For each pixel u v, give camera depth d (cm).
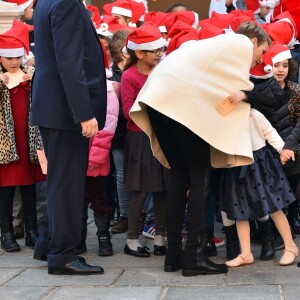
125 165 668
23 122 680
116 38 744
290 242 619
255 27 619
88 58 598
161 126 592
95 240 718
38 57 605
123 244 702
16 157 670
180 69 569
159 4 1445
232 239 637
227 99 570
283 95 643
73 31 583
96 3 1403
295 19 866
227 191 612
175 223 600
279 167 614
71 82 579
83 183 607
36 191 719
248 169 609
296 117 664
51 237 604
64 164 600
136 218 662
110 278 588
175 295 538
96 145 654
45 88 596
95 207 660
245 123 579
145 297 536
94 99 601
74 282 579
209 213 643
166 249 657
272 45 673
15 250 677
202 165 586
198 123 561
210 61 570
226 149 567
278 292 538
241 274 590
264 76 631
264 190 606
